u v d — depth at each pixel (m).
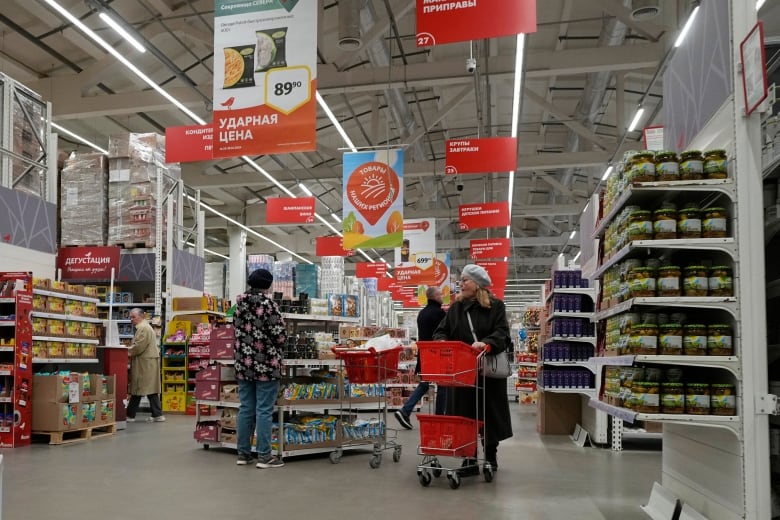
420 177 21.42
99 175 11.69
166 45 13.34
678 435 4.02
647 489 4.81
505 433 5.32
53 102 13.48
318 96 12.46
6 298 7.23
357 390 6.95
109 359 8.80
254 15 6.68
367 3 10.80
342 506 4.25
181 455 6.51
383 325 19.72
